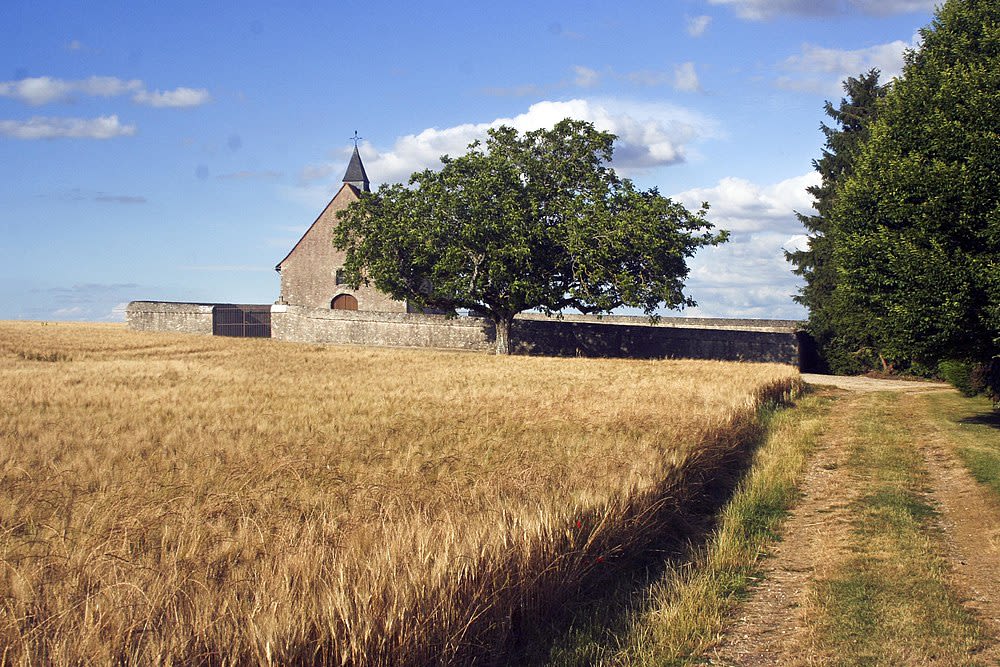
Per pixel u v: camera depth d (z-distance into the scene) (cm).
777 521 1136
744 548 977
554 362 3922
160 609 499
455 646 567
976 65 1752
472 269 4466
